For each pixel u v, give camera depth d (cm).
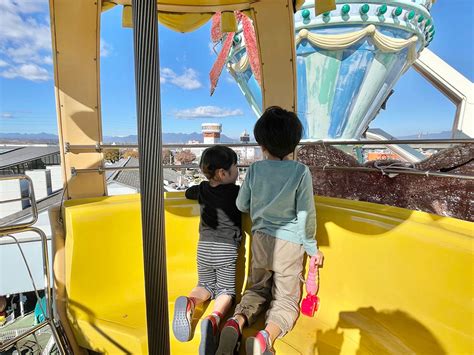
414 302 132
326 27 762
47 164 1152
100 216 191
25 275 574
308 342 149
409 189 214
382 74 823
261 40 265
